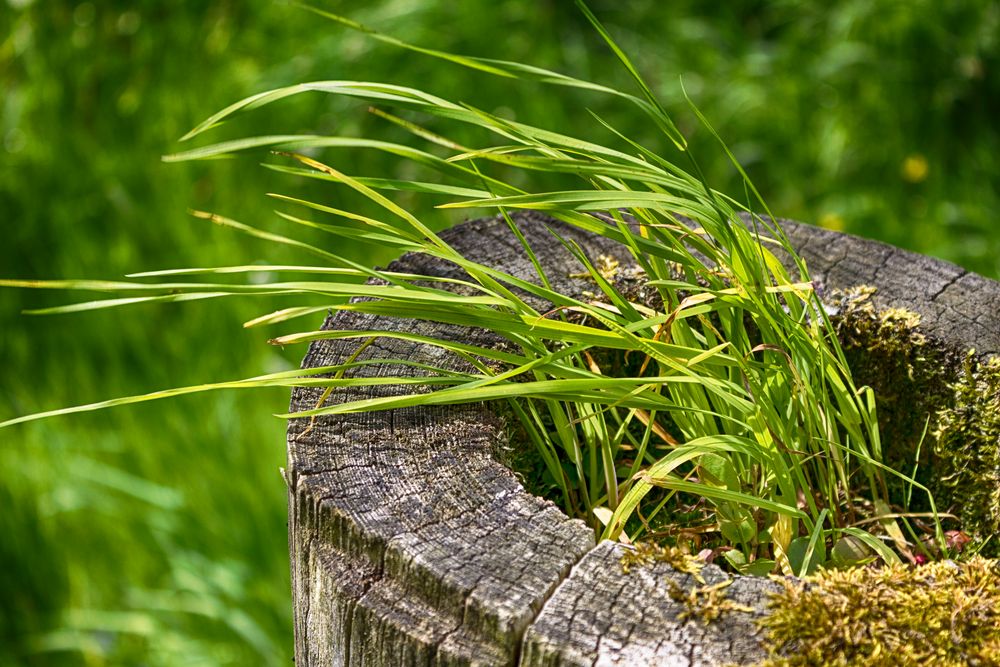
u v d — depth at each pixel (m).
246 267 1.23
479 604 1.17
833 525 1.29
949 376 1.33
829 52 2.51
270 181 2.24
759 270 1.27
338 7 2.52
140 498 1.80
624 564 1.19
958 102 2.45
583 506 1.35
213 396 1.90
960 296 1.37
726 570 1.31
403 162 2.30
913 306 1.36
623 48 2.58
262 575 1.70
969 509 1.32
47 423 1.90
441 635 1.17
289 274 2.06
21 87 2.38
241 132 2.29
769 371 1.29
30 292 2.10
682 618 1.16
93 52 2.44
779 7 2.72
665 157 2.37
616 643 1.15
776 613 1.16
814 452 1.31
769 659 1.15
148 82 2.39
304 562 1.24
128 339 2.01
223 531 1.73
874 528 1.32
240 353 1.96
